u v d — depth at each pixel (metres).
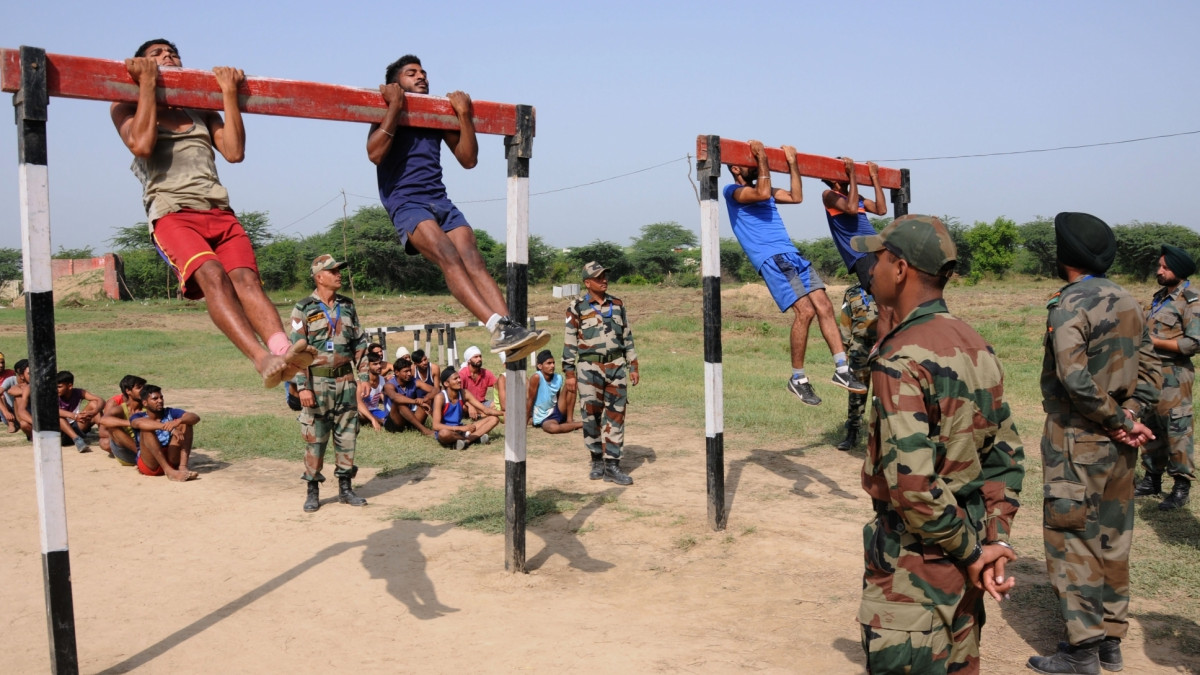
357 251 54.66
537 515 6.79
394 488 7.77
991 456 2.99
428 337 13.23
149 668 4.23
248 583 5.40
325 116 4.52
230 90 4.11
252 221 58.50
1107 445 3.95
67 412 9.18
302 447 9.34
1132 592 5.00
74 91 3.81
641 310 30.58
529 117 5.28
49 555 3.93
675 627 4.59
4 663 4.34
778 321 25.41
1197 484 7.34
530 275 61.72
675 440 9.65
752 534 6.18
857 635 4.43
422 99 4.79
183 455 8.06
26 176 3.77
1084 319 4.02
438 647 4.41
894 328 2.97
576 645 4.38
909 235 2.93
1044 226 51.31
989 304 29.27
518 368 5.43
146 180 4.04
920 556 2.85
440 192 4.88
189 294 3.98
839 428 9.95
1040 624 4.62
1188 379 6.65
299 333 6.87
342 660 4.29
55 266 52.47
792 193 6.28
